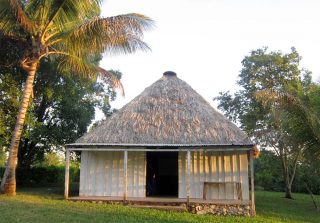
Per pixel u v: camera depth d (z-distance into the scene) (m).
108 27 14.83
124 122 16.30
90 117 25.36
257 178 34.41
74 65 17.27
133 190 16.05
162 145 14.72
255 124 24.42
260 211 15.25
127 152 16.19
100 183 16.22
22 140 24.55
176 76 19.67
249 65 25.89
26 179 25.52
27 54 16.06
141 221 10.95
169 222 11.05
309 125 12.07
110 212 12.37
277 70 24.95
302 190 31.08
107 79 17.75
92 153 16.50
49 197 15.96
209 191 15.52
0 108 19.45
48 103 24.14
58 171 29.17
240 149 14.28
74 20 15.45
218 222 11.70
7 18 14.79
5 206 12.32
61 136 24.00
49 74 21.08
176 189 20.81
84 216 11.23
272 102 12.38
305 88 23.81
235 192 15.37
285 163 24.20
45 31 15.41
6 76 19.62
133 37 15.66
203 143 14.70
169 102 17.44
